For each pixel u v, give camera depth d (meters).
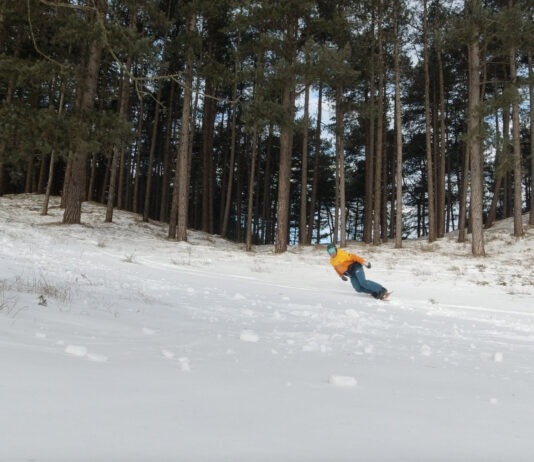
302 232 28.84
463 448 1.72
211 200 36.06
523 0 20.09
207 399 2.13
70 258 12.48
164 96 35.84
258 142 41.41
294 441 1.65
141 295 7.48
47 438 1.47
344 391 2.54
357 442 1.70
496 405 2.48
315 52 18.94
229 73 12.82
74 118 9.19
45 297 5.50
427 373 3.37
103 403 1.91
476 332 6.61
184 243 21.77
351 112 23.22
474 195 19.78
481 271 16.34
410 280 14.49
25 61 10.88
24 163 9.58
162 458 1.40
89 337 3.61
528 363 4.24
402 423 1.99
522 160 26.00
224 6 21.09
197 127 42.19
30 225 19.94
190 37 19.75
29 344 2.94
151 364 2.82
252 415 1.94
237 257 18.67
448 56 30.42
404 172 45.97
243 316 6.38
